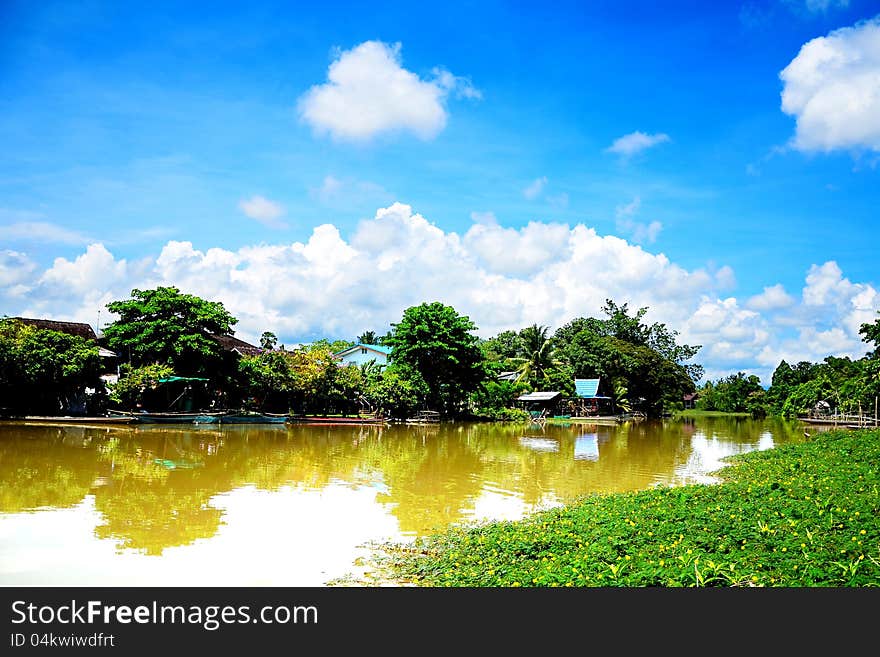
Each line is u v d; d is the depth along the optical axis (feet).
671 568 30.12
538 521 44.29
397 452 97.04
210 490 58.18
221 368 146.00
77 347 121.39
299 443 104.78
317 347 167.12
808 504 42.88
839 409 211.41
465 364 195.11
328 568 35.45
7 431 100.53
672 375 295.89
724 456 102.22
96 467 68.69
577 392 251.19
